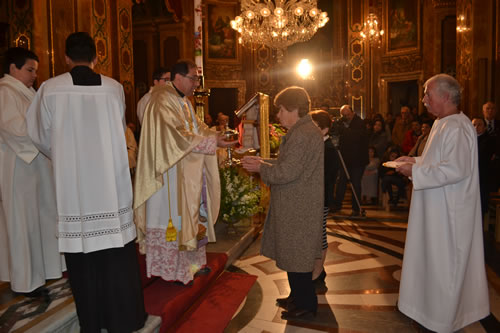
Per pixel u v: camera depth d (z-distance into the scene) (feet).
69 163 7.55
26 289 9.12
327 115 13.03
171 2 41.06
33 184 9.47
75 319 8.66
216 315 10.71
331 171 12.97
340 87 58.34
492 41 28.73
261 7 30.83
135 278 8.24
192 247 10.41
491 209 19.06
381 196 26.30
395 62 56.03
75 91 7.58
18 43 23.76
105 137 7.75
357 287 12.92
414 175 9.23
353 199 22.94
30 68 9.68
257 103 18.22
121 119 8.11
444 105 9.55
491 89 28.76
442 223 9.32
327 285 13.14
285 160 9.77
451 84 9.43
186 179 10.41
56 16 24.03
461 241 9.16
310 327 10.39
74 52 7.78
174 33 54.90
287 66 61.26
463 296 9.65
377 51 57.00
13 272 9.13
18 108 9.15
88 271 7.77
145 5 55.31
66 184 7.55
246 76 63.41
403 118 37.60
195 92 14.74
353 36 57.62
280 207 10.08
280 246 10.09
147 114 10.08
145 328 8.48
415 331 10.10
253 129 18.49
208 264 13.05
